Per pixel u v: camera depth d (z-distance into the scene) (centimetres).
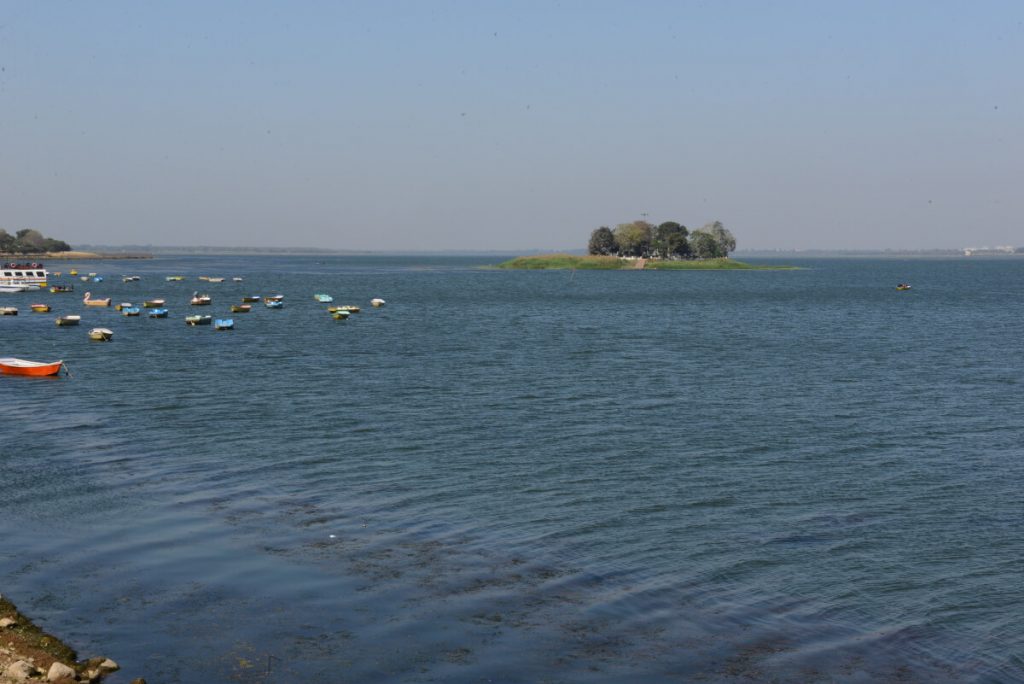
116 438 5575
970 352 10181
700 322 14088
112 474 4759
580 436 5703
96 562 3553
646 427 5988
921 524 4075
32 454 5166
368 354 9719
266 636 2964
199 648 2877
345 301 18575
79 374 8144
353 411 6444
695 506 4306
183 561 3572
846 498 4444
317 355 9606
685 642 2964
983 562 3638
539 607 3203
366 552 3684
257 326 12888
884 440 5656
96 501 4294
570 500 4378
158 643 2903
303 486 4572
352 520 4066
